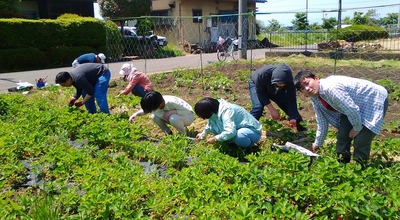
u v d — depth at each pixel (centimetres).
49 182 418
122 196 376
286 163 438
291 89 586
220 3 3219
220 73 1255
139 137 593
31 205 370
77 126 638
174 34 3059
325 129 475
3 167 459
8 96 886
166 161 506
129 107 848
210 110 517
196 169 436
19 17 2255
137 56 2423
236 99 936
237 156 531
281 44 2561
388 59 1579
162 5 3161
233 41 2008
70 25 2125
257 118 609
